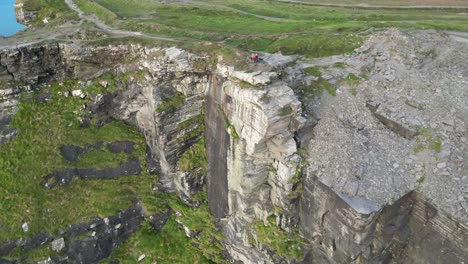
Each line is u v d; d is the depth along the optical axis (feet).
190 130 123.95
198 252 117.70
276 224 98.07
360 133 92.22
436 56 109.91
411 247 83.51
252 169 97.86
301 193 93.50
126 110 134.10
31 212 113.39
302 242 96.99
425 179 81.20
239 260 111.86
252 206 104.73
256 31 147.33
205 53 114.62
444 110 90.94
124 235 119.14
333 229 86.33
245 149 97.91
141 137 134.10
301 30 144.25
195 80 118.21
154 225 122.01
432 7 174.81
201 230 120.47
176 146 122.31
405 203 81.35
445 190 77.71
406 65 107.96
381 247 83.66
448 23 141.28
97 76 134.62
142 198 123.85
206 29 150.82
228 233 114.42
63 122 128.47
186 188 122.21
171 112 119.44
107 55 134.21
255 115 90.58
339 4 194.59
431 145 85.56
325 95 103.50
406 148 87.56
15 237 109.29
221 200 116.47
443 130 86.94
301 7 190.29
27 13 202.49
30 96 130.31
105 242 115.75
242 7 191.62
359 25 142.51
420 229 81.35
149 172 129.59
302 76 109.19
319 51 123.13
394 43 113.60
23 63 129.18
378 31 131.34
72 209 116.47
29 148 122.93
